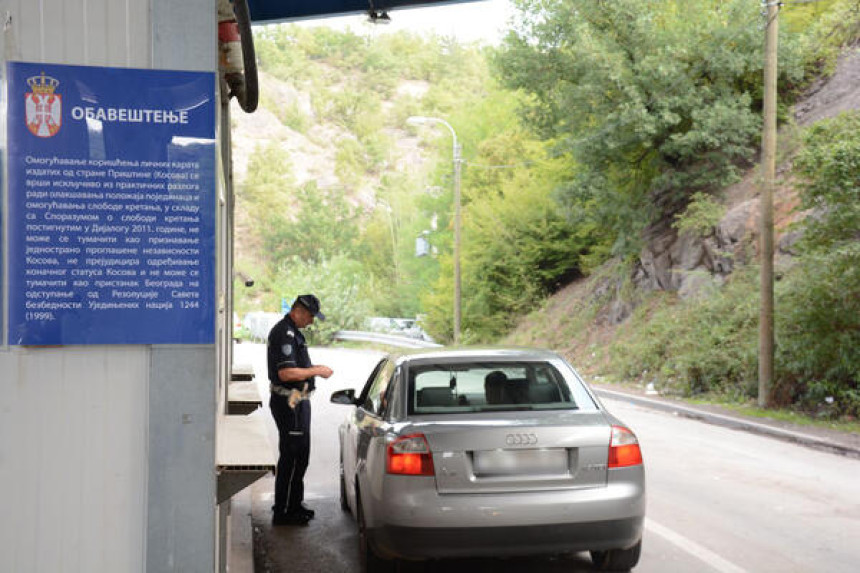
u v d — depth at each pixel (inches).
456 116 1718.8
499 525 192.4
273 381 283.9
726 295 757.9
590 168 976.9
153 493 135.4
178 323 135.6
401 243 2122.3
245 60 179.3
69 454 133.7
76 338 132.9
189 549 135.7
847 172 513.0
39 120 132.0
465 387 222.7
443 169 1701.5
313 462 406.6
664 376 735.1
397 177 3897.6
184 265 135.8
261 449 180.4
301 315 284.8
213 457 136.6
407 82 6638.8
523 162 1408.7
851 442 433.1
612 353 888.3
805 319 553.3
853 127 533.0
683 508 298.8
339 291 1813.5
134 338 134.4
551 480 196.9
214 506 136.4
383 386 247.8
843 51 920.3
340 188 4916.3
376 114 5826.8
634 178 978.7
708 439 468.4
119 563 134.7
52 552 133.3
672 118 855.7
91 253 133.4
